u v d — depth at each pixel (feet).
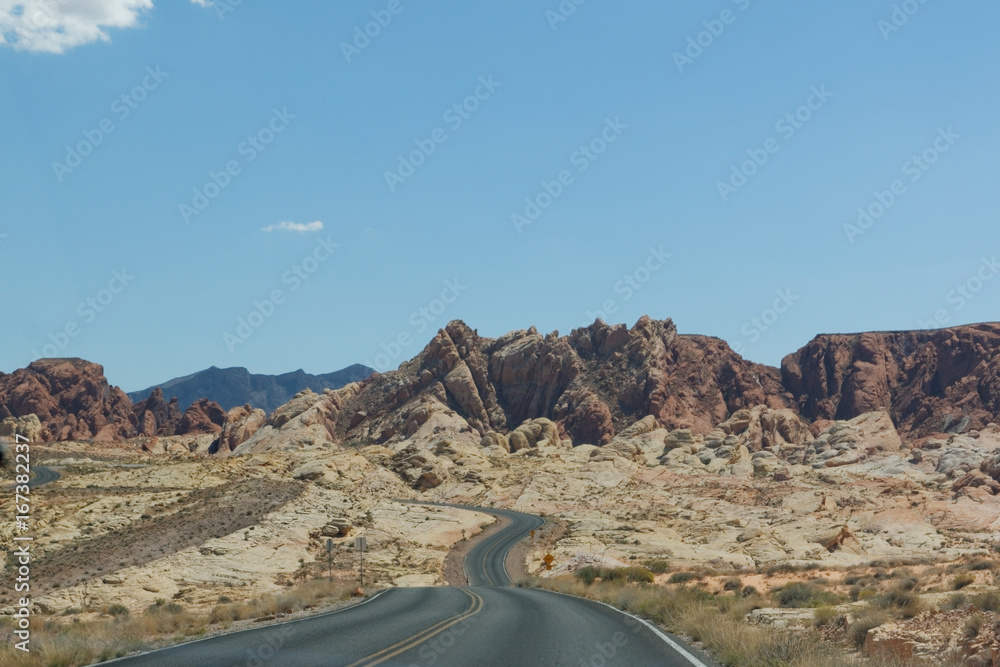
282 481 447.83
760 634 56.13
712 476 640.17
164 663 51.29
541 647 58.75
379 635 65.77
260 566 271.49
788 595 108.06
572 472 626.23
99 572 226.79
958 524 431.84
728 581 166.50
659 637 64.90
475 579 299.17
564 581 181.78
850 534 384.88
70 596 201.05
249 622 86.02
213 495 378.53
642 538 393.29
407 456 634.02
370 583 257.14
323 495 430.20
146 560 251.80
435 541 381.40
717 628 60.34
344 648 57.98
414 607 95.50
